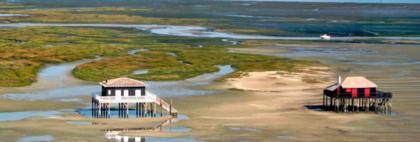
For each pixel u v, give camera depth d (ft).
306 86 401.29
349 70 476.95
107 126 284.61
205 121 297.74
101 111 315.17
